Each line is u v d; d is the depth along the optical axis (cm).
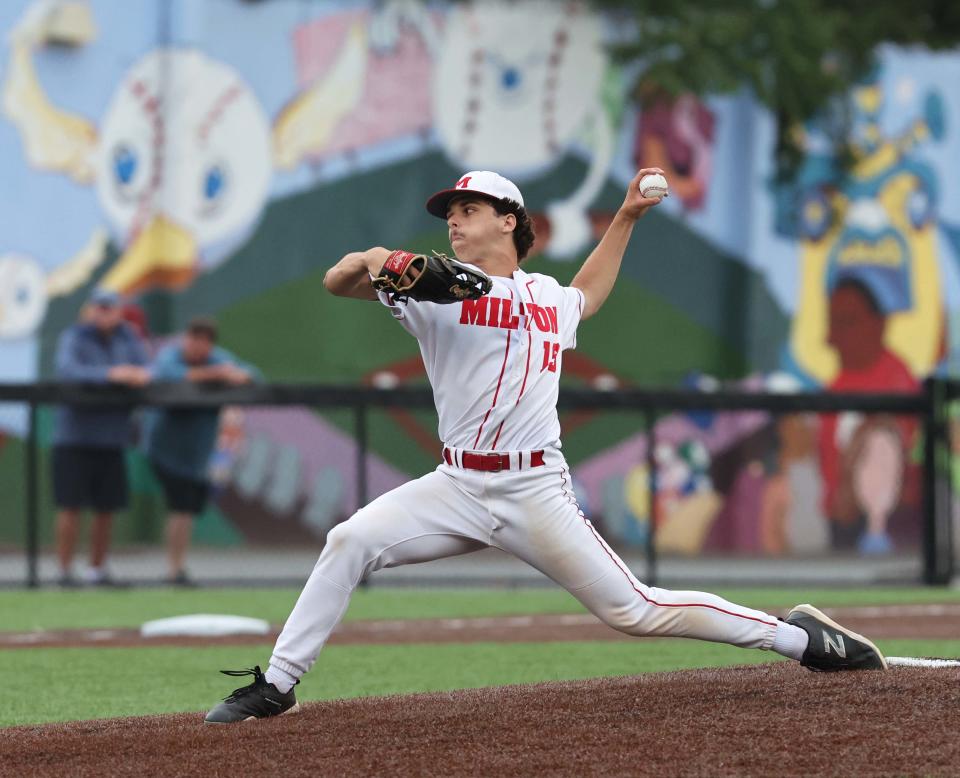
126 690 2448
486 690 2039
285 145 5697
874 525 5453
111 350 4281
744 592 4175
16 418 4931
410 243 5788
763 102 5828
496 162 5850
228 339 5656
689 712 1772
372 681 2514
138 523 5078
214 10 5644
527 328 1756
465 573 4447
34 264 5528
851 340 6150
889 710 1741
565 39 5866
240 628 3153
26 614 3575
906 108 6253
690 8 5831
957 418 4806
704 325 6012
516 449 1750
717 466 5459
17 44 5500
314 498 5138
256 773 1589
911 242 6259
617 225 1917
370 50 5759
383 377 5734
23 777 1625
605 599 1789
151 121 5628
